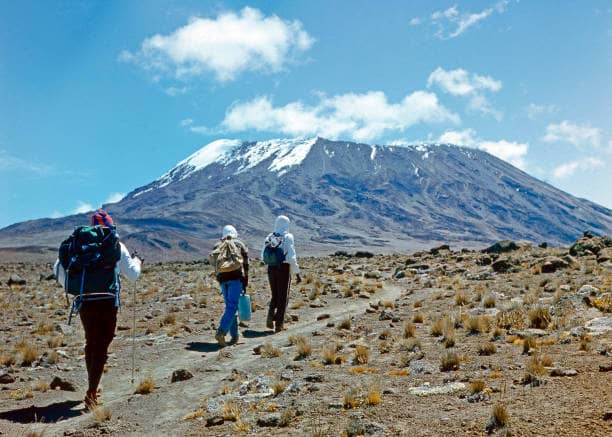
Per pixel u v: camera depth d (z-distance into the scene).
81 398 8.75
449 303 14.71
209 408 7.09
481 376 7.29
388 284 22.36
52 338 12.85
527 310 11.46
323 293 20.00
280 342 11.97
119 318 16.28
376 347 10.18
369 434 5.48
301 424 6.04
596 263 19.47
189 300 19.28
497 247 30.47
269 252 13.81
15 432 6.94
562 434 4.90
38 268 55.09
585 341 8.47
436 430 5.42
